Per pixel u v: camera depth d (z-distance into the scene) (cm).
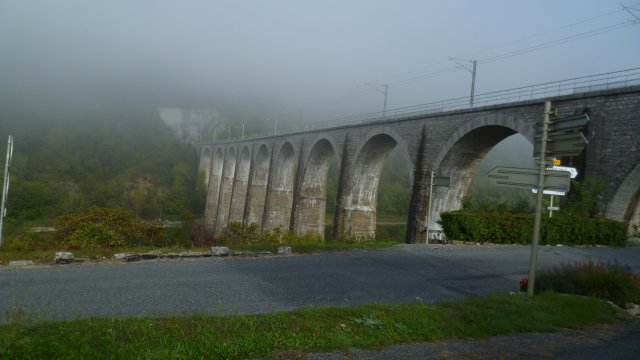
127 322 563
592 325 745
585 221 1781
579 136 788
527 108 2000
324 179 4328
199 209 8125
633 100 1659
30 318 566
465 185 2634
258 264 1189
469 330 638
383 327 608
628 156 1672
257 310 768
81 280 953
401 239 5581
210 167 8088
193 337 510
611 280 912
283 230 4409
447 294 954
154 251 1283
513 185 898
